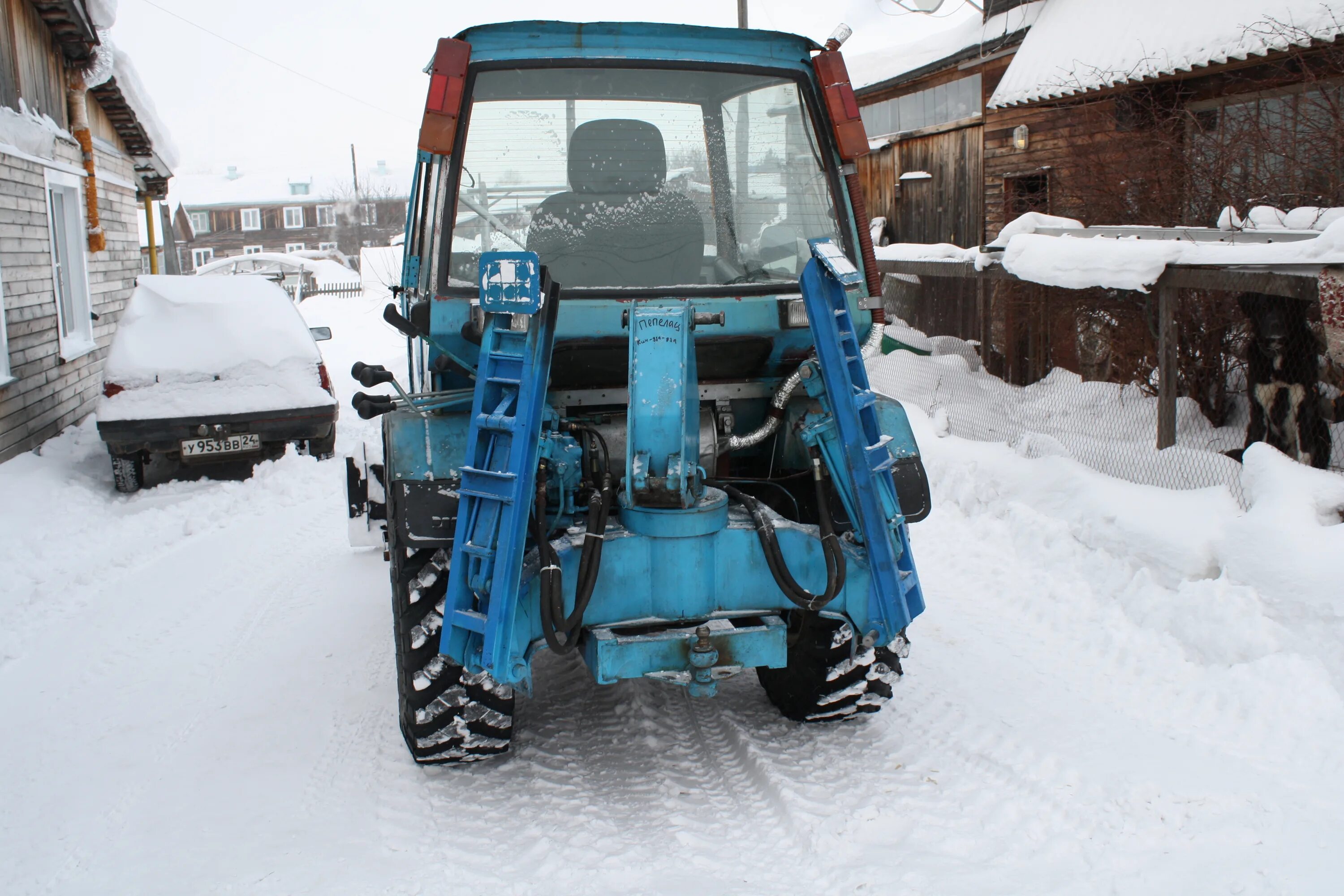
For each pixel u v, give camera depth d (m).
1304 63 6.36
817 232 3.42
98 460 8.97
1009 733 3.47
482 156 3.22
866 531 3.01
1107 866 2.65
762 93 3.38
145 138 14.17
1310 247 4.50
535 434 2.79
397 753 3.49
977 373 9.50
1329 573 3.85
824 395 3.15
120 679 4.34
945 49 11.96
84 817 3.15
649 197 3.31
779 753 3.38
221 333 8.14
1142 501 5.01
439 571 3.10
